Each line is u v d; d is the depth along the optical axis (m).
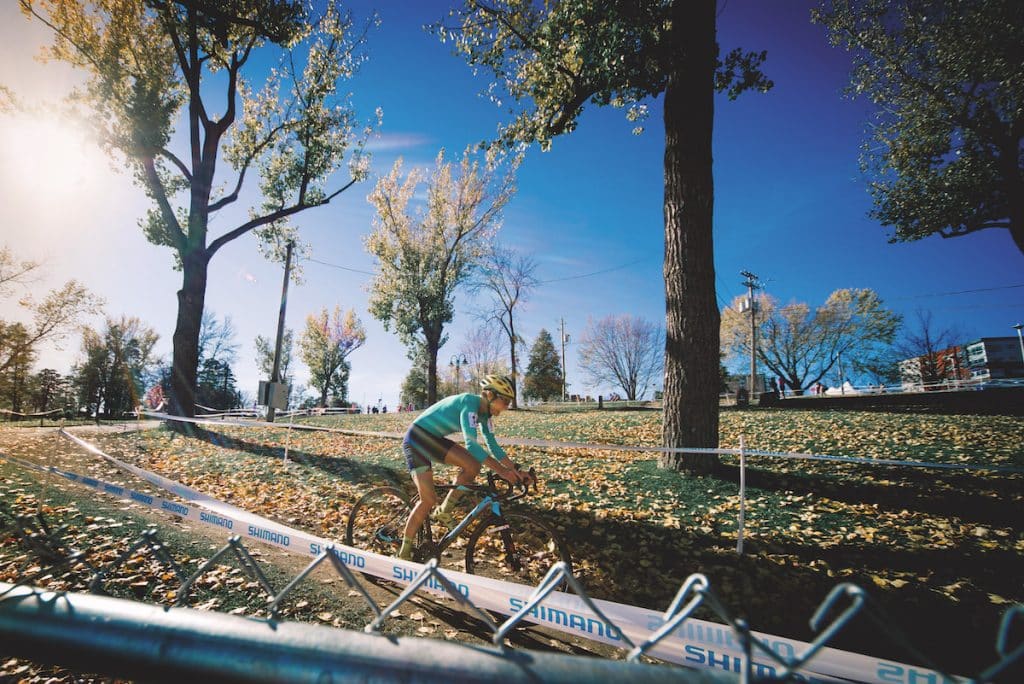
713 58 7.59
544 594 1.03
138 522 5.03
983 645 3.38
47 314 31.02
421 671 0.87
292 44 14.28
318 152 16.80
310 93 16.20
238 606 3.48
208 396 53.59
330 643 0.93
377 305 31.44
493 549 4.90
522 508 6.07
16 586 1.21
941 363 44.00
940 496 5.92
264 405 18.45
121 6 13.68
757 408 20.30
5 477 6.62
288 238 20.64
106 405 47.97
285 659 0.91
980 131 15.41
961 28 14.24
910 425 10.85
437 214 29.70
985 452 7.95
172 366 14.38
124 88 14.42
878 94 16.98
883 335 44.78
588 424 14.80
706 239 7.21
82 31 13.65
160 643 0.98
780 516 5.54
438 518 4.16
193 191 14.99
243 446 11.03
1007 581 4.06
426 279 30.28
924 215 17.64
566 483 7.13
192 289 14.71
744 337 49.56
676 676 0.84
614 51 7.77
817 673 2.23
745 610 3.90
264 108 16.69
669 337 7.22
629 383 64.12
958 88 15.23
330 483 7.54
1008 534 4.89
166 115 15.12
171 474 8.14
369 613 3.59
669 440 7.07
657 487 6.59
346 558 3.41
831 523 5.32
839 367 48.34
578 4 7.64
